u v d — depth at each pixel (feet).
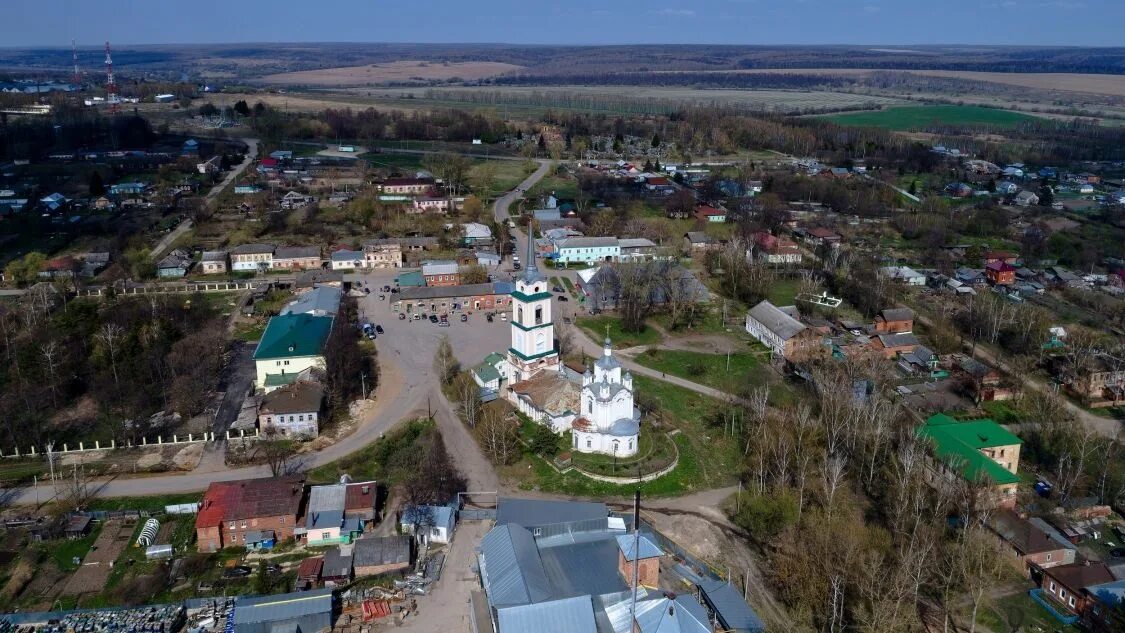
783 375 614.34
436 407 544.62
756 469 461.37
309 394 517.55
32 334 615.57
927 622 347.56
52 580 364.79
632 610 311.06
